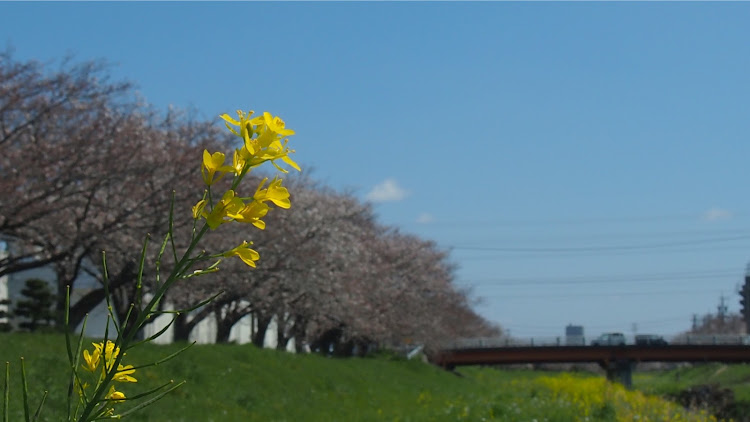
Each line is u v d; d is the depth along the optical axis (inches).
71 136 749.3
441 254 2110.0
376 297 1707.7
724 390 1915.6
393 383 1231.5
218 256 104.0
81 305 909.2
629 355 2471.7
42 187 738.2
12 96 705.0
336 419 695.1
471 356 2532.0
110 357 115.5
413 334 2042.3
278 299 1326.3
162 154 834.2
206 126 896.3
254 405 698.8
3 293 1491.1
